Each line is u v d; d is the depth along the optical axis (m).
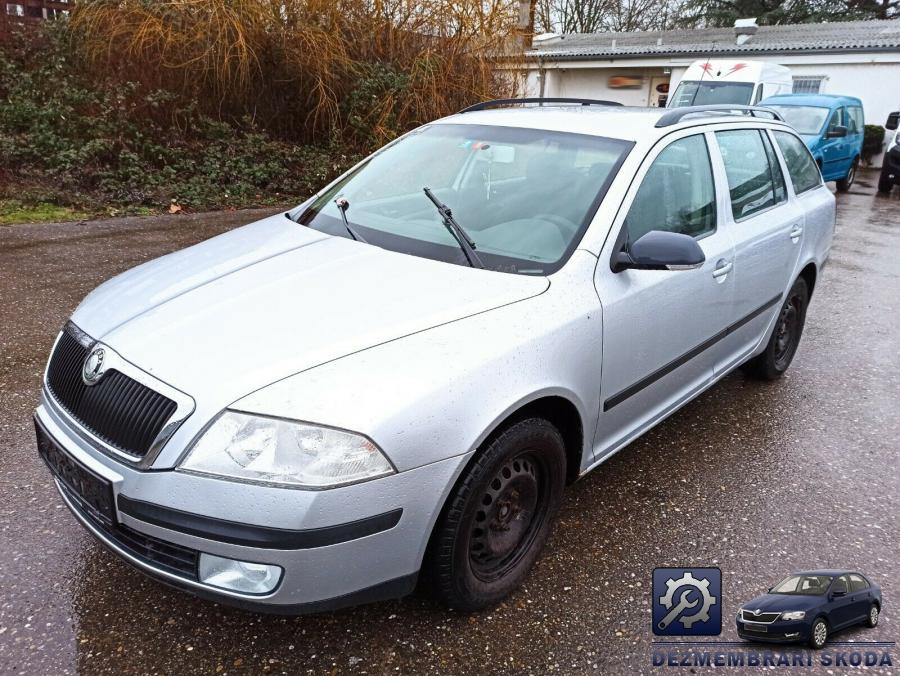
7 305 5.30
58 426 2.43
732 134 4.00
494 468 2.39
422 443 2.16
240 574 2.09
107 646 2.36
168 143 10.20
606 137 3.33
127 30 9.95
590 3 32.62
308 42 10.65
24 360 4.38
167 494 2.08
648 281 3.05
